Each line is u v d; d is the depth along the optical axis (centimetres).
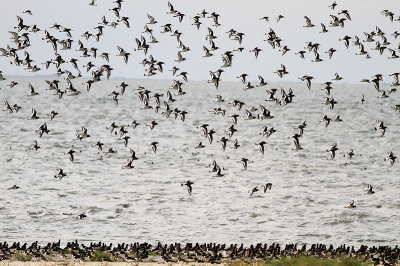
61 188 5144
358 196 4938
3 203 4469
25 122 11112
